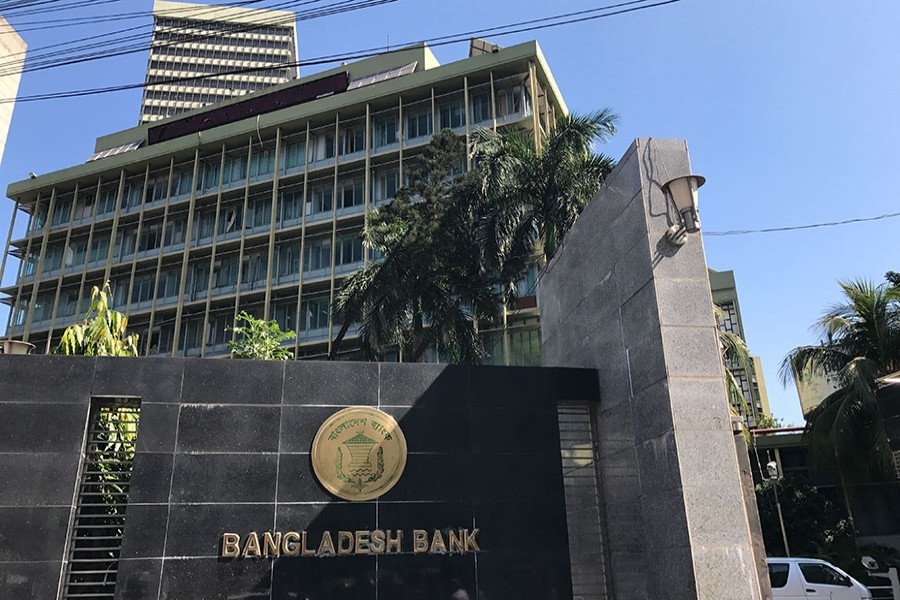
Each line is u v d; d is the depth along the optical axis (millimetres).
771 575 13195
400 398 9219
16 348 10500
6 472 8117
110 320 13250
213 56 104938
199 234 43344
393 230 20172
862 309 20688
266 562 8219
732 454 7512
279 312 39750
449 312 20266
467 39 11656
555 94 40719
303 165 42000
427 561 8539
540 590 8641
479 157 19281
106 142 52469
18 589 7719
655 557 7812
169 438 8523
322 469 8695
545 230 17891
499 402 9438
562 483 9195
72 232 46156
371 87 40781
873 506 20938
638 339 8531
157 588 7930
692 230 7992
